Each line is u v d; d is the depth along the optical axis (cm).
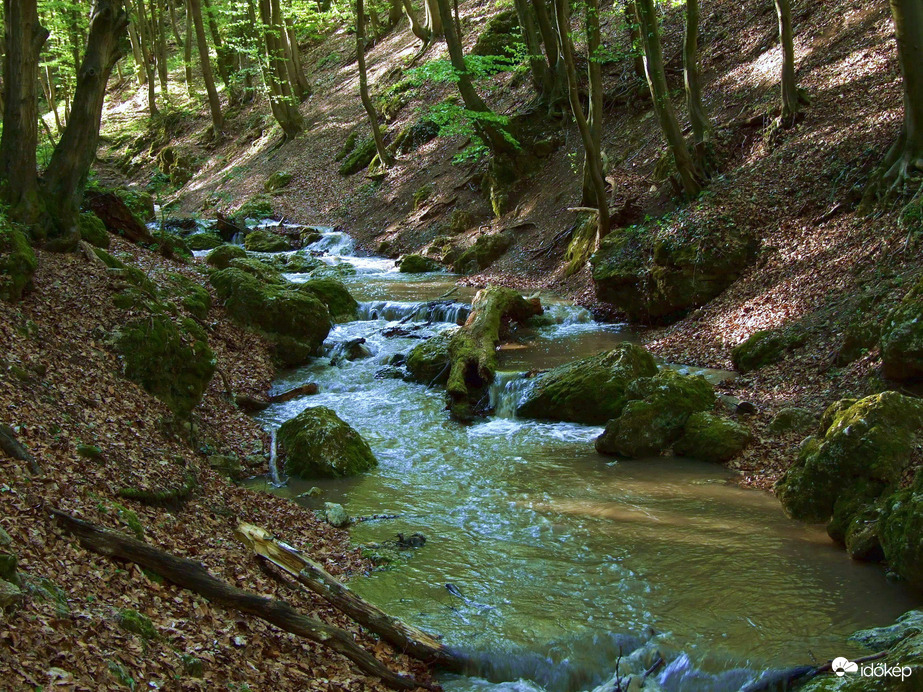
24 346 913
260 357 1524
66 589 518
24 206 1285
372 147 3225
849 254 1382
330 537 862
